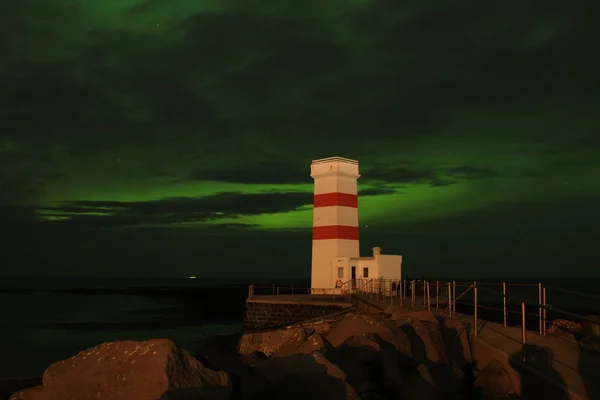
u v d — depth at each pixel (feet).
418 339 50.88
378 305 86.12
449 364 47.78
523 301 39.93
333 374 37.11
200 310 280.72
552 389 34.78
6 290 547.08
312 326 94.79
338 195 140.87
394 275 135.03
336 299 124.16
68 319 233.96
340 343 52.37
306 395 36.32
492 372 42.78
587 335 53.78
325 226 142.00
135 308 296.71
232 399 34.35
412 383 43.09
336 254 138.72
